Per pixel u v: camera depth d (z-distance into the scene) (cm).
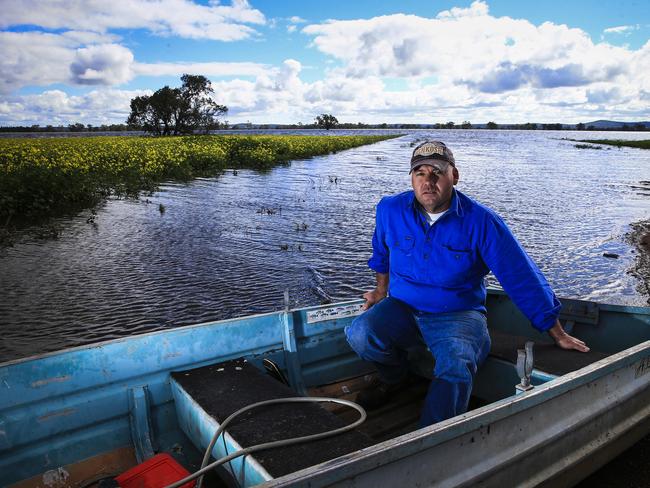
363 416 246
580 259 876
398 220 316
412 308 316
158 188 1778
